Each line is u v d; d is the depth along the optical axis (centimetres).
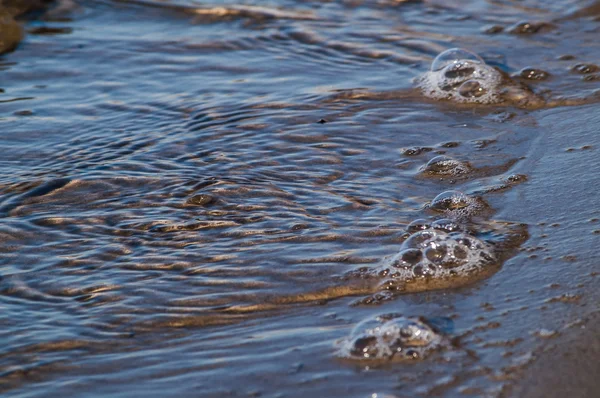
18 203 912
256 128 1077
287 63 1288
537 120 1075
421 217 855
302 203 895
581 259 751
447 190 902
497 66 1242
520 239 796
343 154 1005
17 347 676
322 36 1375
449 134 1047
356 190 920
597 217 824
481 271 749
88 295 749
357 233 828
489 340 647
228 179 948
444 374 613
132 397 609
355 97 1163
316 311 710
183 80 1235
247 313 714
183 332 691
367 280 749
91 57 1319
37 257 814
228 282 758
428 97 1160
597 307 677
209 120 1103
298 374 625
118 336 689
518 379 600
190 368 641
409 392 596
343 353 646
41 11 1491
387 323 663
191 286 755
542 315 673
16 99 1180
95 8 1509
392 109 1125
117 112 1137
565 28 1378
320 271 766
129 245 829
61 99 1180
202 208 891
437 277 746
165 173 970
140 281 767
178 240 834
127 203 907
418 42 1345
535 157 969
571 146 989
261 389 611
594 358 614
